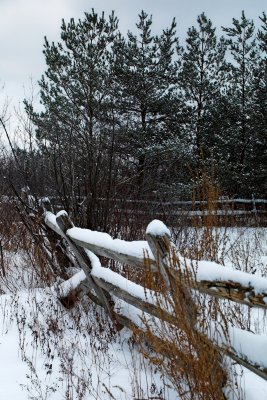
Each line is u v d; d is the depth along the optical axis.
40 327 3.96
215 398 2.24
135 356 3.44
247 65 16.02
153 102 14.68
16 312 4.32
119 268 5.11
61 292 4.56
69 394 2.88
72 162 5.75
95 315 4.27
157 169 10.97
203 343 2.27
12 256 6.62
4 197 7.70
